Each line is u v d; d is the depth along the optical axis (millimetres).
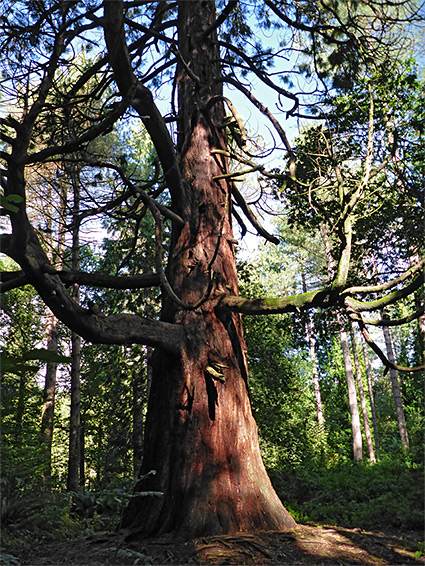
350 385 22359
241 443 6578
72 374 13484
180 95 8609
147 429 6820
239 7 10289
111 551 5363
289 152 7859
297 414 23312
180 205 7750
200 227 7531
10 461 7355
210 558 5047
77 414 13211
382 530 6434
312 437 20312
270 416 15922
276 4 9258
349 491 8477
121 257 16594
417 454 9398
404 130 9188
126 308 15875
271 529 6055
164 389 6875
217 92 8742
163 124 7000
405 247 10211
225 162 8367
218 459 6328
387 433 31953
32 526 6160
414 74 8930
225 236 7711
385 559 5000
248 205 8758
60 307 5719
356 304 6215
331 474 9969
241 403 6852
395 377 20219
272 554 5125
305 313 12312
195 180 7840
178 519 5945
